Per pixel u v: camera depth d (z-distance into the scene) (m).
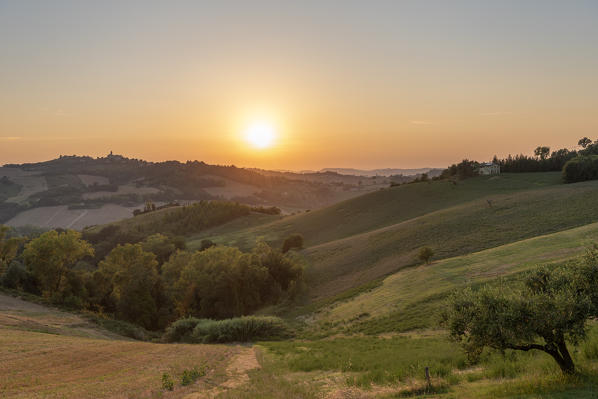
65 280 70.25
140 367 23.50
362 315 43.91
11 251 86.88
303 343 36.09
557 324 12.78
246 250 121.50
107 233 177.50
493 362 17.50
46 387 17.77
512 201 88.19
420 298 40.53
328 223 133.25
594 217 60.84
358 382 17.44
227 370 23.23
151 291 72.00
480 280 39.03
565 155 175.88
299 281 71.31
